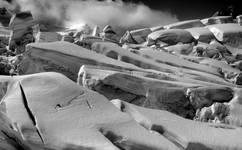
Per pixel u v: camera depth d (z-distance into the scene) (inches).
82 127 381.1
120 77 646.5
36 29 1501.0
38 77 463.8
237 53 1523.1
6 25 2290.8
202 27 1792.6
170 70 901.8
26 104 415.2
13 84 461.1
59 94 430.6
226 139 421.4
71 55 786.8
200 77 896.3
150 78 682.8
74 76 766.5
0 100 457.4
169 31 1601.9
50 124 379.6
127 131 386.6
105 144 354.3
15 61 932.0
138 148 370.0
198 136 417.4
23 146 369.7
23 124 375.2
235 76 1093.8
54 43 839.1
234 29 1695.4
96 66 723.4
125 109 457.1
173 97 657.0
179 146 403.5
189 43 1540.4
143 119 435.5
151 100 647.1
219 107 631.2
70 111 405.1
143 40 1808.6
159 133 414.9
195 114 650.8
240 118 605.6
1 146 341.1
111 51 943.0
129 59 917.8
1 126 389.1
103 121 394.9
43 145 357.1
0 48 1321.4
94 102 428.5
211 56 1408.7
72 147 353.7
